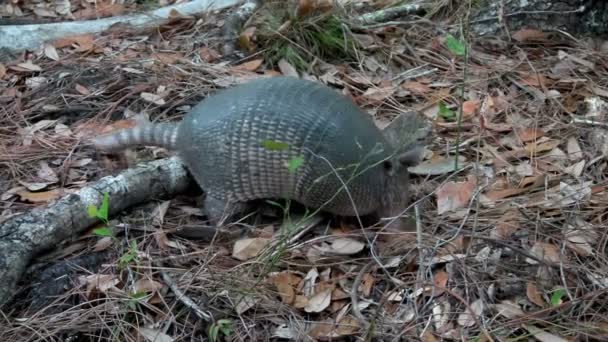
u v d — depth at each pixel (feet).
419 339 5.72
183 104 7.20
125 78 7.40
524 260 6.02
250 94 6.26
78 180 6.61
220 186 6.30
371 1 8.24
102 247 6.15
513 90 7.29
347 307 5.90
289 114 6.16
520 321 5.74
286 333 5.78
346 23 7.83
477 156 6.42
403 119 6.41
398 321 5.80
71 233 6.17
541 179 6.48
